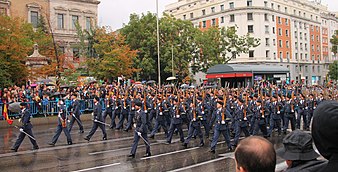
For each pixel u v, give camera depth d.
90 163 10.83
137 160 11.17
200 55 47.22
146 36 42.34
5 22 25.97
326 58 86.19
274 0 67.62
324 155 2.34
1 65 24.83
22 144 14.38
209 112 16.11
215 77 33.94
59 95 21.98
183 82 42.25
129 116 17.97
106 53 33.66
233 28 49.28
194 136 15.74
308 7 79.12
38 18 50.81
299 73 74.25
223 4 67.00
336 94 24.52
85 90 24.56
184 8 76.62
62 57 36.53
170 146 13.68
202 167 10.16
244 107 13.93
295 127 17.56
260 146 2.44
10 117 20.03
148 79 44.44
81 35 41.03
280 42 69.38
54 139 14.05
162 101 16.31
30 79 28.81
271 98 16.45
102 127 15.26
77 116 17.30
